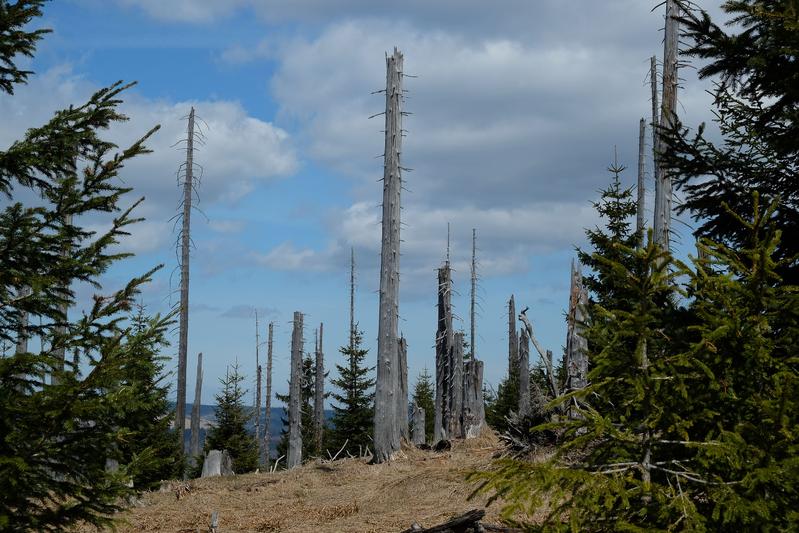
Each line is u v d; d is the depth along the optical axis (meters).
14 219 5.98
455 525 9.48
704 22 7.06
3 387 5.68
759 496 3.62
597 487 3.66
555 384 15.18
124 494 6.14
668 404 3.92
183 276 27.72
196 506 14.78
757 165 7.13
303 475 18.09
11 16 6.12
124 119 6.31
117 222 6.16
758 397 3.85
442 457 17.73
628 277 3.94
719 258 4.10
